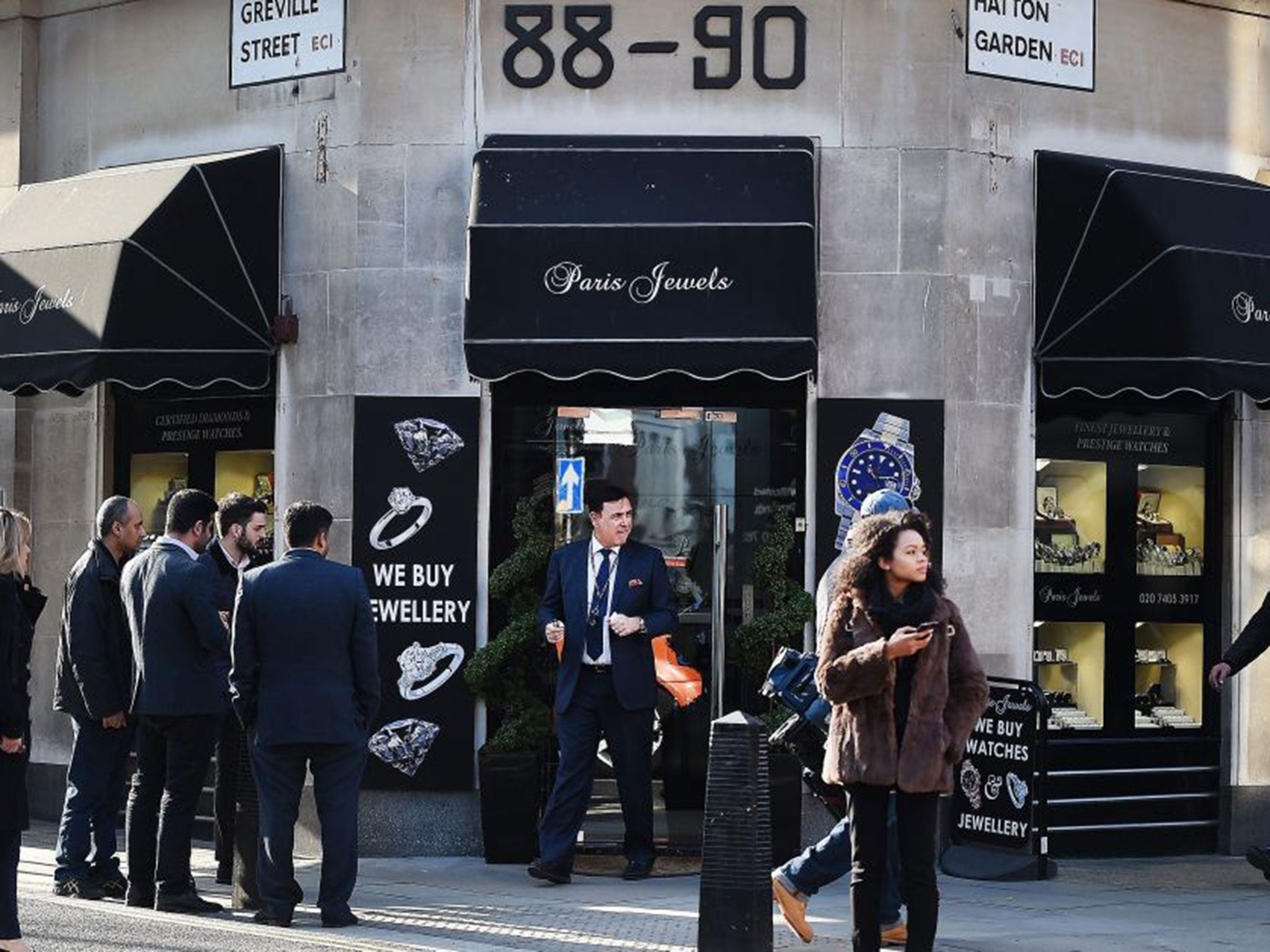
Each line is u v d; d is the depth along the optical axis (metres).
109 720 11.05
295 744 10.13
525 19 12.98
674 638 13.01
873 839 8.45
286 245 13.40
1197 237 12.80
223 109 13.80
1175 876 12.78
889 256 12.87
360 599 10.29
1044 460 13.43
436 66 13.02
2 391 14.34
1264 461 14.08
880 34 12.92
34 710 14.77
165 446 14.34
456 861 12.64
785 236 12.20
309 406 13.21
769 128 12.91
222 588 11.23
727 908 9.03
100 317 12.76
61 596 14.63
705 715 13.00
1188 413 13.98
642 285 12.14
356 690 10.34
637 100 12.94
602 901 11.09
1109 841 13.58
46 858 12.84
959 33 13.00
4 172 14.79
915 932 8.38
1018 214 13.15
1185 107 13.94
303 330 13.27
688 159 12.56
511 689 12.69
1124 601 13.72
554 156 12.62
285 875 10.23
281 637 10.14
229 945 9.48
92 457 14.51
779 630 12.45
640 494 13.06
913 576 8.34
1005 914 10.86
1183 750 13.88
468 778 12.79
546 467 13.07
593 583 11.83
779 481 13.02
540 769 12.73
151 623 10.64
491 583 12.74
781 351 11.98
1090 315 12.92
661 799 12.95
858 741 8.33
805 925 9.70
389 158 13.04
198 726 10.65
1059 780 13.44
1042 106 13.31
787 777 12.11
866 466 12.79
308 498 13.19
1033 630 13.34
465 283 12.62
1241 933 10.32
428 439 12.90
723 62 12.94
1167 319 12.52
